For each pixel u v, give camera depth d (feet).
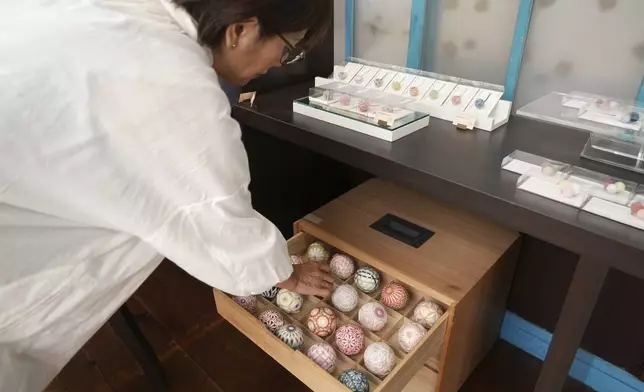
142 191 2.14
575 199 2.41
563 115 3.13
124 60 2.01
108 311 2.78
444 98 3.66
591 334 4.05
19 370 2.52
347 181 5.43
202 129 2.13
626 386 3.99
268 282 2.62
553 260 4.03
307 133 3.38
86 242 2.43
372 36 4.66
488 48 3.97
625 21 3.24
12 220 2.21
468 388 4.16
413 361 2.94
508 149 3.08
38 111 1.95
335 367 3.21
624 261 2.15
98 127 1.99
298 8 2.22
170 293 5.23
